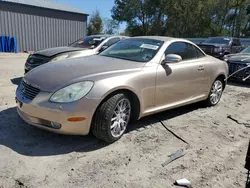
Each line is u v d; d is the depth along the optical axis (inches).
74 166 106.9
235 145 138.2
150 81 139.9
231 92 271.6
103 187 94.9
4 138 126.6
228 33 1498.5
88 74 122.6
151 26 1497.3
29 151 116.2
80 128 116.0
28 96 120.9
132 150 123.7
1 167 102.6
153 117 172.6
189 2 1353.3
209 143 138.3
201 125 164.1
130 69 134.9
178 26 1413.6
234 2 1417.3
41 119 116.9
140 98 136.3
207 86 192.5
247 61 309.4
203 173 109.0
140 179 101.5
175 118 174.1
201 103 204.1
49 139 128.6
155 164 113.1
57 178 98.3
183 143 135.9
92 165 108.5
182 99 169.5
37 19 691.4
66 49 251.8
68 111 111.2
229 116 185.2
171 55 148.5
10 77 291.1
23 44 677.3
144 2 1453.0
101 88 117.7
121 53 162.7
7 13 633.0
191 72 169.9
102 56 162.4
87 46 275.0
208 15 1407.5
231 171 112.0
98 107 119.8
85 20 810.8
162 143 133.8
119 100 125.0
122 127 133.5
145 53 154.4
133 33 1553.9
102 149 122.5
